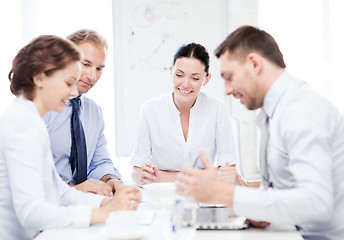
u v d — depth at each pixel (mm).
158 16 3734
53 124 2049
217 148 2305
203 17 3770
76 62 1406
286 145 1237
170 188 1418
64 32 3789
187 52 2041
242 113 3811
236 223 1228
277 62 1337
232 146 2275
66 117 2078
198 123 2254
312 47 3994
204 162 1203
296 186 1177
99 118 2250
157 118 2264
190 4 3752
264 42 1329
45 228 1231
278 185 1348
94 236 1151
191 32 3762
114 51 3701
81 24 3807
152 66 3736
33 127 1287
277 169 1320
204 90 3730
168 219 1307
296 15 3992
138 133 2295
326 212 1093
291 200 1101
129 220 1106
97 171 2143
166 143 2258
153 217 1343
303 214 1098
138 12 3717
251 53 1317
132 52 3721
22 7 3693
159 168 2303
